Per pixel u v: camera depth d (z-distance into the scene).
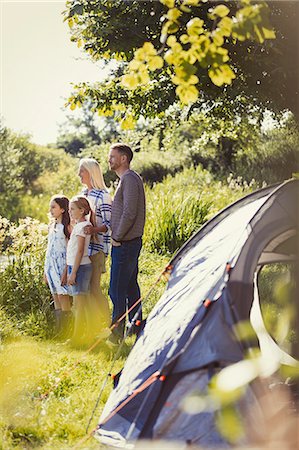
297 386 5.22
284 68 9.09
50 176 28.55
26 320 8.65
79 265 7.90
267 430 4.06
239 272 4.51
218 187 18.45
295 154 20.02
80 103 10.67
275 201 4.72
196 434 4.28
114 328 7.68
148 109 10.66
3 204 22.98
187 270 5.34
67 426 5.25
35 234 10.02
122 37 10.30
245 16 3.98
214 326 4.37
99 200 8.05
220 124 12.54
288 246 5.21
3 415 5.51
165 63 9.77
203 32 4.18
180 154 25.11
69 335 8.21
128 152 7.80
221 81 4.20
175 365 4.37
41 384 6.20
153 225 14.10
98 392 6.01
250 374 1.87
